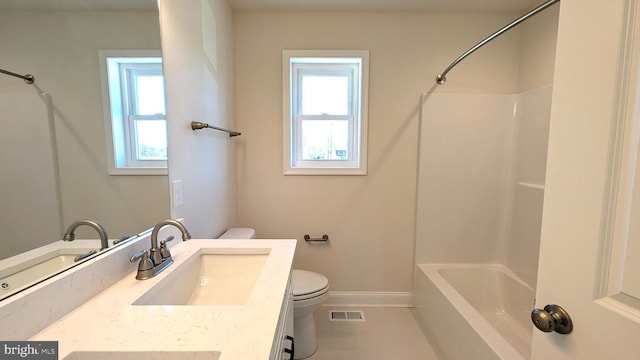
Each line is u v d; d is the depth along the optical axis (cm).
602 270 49
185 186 131
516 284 198
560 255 58
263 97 209
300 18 203
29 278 61
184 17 129
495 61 208
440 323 173
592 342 51
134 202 97
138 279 85
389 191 216
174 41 120
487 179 213
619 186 47
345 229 219
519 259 201
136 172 98
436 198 214
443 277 196
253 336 58
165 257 95
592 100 51
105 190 85
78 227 75
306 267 222
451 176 212
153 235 91
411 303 224
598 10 49
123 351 54
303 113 223
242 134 211
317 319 204
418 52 206
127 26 93
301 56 204
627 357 45
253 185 215
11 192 58
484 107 207
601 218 49
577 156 54
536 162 188
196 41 141
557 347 59
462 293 213
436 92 210
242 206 216
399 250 221
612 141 47
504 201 214
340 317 206
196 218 143
